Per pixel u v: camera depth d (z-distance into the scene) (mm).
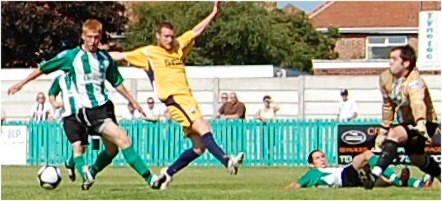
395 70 13320
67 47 50188
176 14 55312
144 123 27062
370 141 24797
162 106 28844
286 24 61562
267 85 33406
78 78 13375
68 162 14500
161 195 12836
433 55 32938
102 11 52250
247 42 55469
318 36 62844
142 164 13797
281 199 12273
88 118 13430
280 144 27016
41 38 49688
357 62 49188
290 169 23406
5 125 26266
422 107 13070
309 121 26688
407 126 13398
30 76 13555
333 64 49375
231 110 27328
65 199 12375
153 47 13922
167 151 27016
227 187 14641
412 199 12266
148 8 55406
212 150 13594
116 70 13703
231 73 37438
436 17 33312
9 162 26266
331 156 26562
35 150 26469
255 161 27062
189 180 17516
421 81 13234
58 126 26562
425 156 13852
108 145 13867
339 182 14172
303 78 33375
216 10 14297
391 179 14312
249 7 56031
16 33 49312
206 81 33188
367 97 33094
